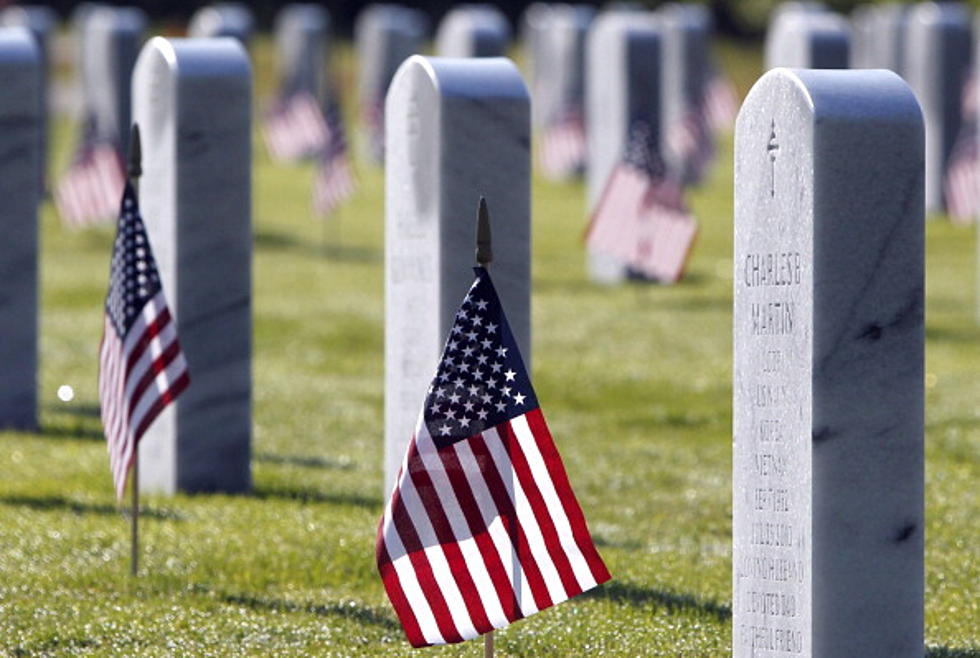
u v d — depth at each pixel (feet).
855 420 77.92
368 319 240.73
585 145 435.53
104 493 136.67
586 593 106.63
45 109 387.14
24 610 101.40
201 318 134.72
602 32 282.56
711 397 187.21
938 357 207.62
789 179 77.92
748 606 80.69
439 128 114.52
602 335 225.56
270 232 339.57
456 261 115.14
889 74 79.20
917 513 79.10
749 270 79.87
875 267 77.66
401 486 81.00
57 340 223.10
